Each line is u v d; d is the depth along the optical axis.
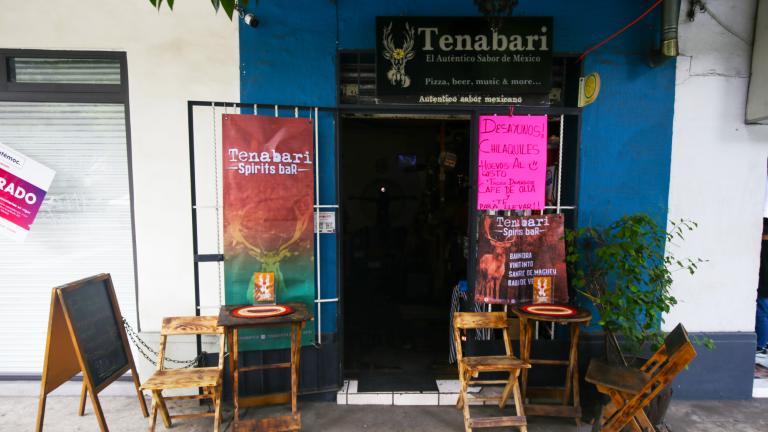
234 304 2.83
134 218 3.07
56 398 3.13
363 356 3.86
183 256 3.08
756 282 3.21
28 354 3.28
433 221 5.73
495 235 3.02
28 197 3.08
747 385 3.21
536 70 2.97
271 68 3.02
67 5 2.94
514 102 3.05
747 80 3.09
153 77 2.99
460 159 5.27
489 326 2.91
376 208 6.57
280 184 2.84
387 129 6.47
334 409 3.04
